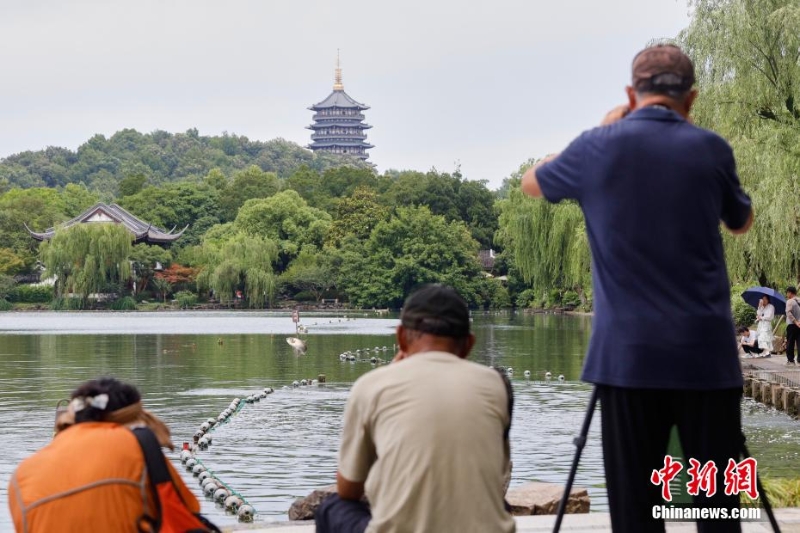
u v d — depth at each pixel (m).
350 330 58.16
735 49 24.11
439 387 4.14
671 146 4.17
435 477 4.00
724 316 4.20
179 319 77.81
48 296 102.06
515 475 14.09
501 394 4.24
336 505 4.46
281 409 22.27
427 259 98.06
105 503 4.32
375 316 83.75
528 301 96.00
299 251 114.00
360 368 32.66
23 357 37.72
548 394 25.06
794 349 27.86
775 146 23.78
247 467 15.16
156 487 4.46
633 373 4.13
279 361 35.59
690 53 24.95
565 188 4.35
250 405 22.95
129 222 113.69
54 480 4.34
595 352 4.27
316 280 103.19
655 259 4.14
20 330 58.78
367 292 98.12
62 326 64.56
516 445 16.89
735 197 4.35
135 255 101.69
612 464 4.27
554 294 87.44
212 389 26.42
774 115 25.06
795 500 8.27
